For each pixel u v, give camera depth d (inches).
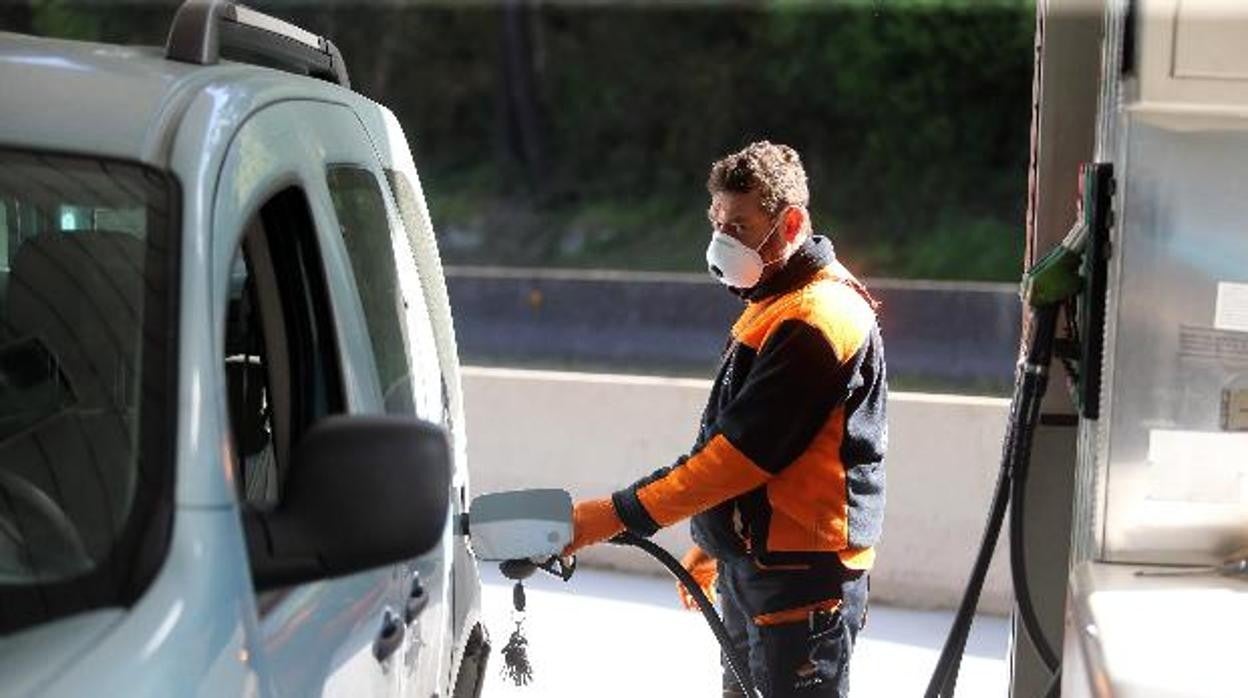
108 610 136.7
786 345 239.8
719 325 1109.1
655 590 502.0
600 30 2166.6
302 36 244.2
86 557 141.5
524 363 1162.6
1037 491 259.6
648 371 1125.1
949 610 481.1
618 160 2132.1
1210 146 208.4
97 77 171.6
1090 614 188.2
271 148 179.6
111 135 163.9
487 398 528.1
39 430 154.9
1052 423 258.1
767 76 2041.1
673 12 2134.6
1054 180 260.2
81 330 156.3
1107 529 215.0
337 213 203.5
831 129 1991.9
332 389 191.5
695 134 2102.6
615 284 1142.3
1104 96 227.8
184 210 156.6
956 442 477.7
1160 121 208.8
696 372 1109.1
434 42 2244.1
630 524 247.1
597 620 471.5
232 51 217.3
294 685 152.1
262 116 180.9
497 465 528.1
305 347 193.0
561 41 2181.3
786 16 2025.1
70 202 159.6
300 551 146.5
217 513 143.2
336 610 168.1
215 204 158.9
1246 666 167.5
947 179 1902.1
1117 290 211.9
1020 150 1891.0
